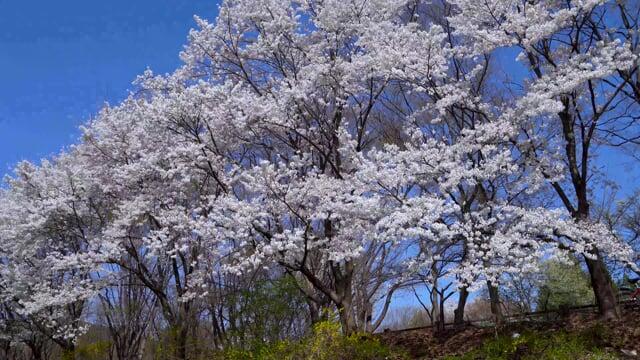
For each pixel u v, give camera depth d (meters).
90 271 13.38
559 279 14.65
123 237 13.38
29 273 14.94
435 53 11.55
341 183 11.34
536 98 10.25
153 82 14.43
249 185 11.02
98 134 14.66
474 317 19.69
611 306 11.77
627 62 10.21
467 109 12.31
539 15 10.92
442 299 14.44
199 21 14.11
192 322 12.46
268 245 10.59
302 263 11.38
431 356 12.30
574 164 11.77
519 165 11.58
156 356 12.43
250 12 13.91
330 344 10.04
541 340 10.40
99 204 15.00
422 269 11.92
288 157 13.80
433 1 14.84
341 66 12.59
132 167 12.88
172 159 12.55
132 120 14.14
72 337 15.05
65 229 14.91
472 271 10.08
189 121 12.80
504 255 9.80
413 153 10.55
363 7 13.17
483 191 11.30
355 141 11.47
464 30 11.57
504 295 15.23
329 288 12.85
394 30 12.61
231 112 12.28
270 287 11.23
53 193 14.92
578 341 10.32
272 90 13.34
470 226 10.12
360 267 14.26
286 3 14.01
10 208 15.66
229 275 12.96
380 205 10.60
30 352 21.05
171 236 12.02
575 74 10.33
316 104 13.45
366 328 14.73
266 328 10.96
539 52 11.63
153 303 14.19
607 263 13.88
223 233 11.15
